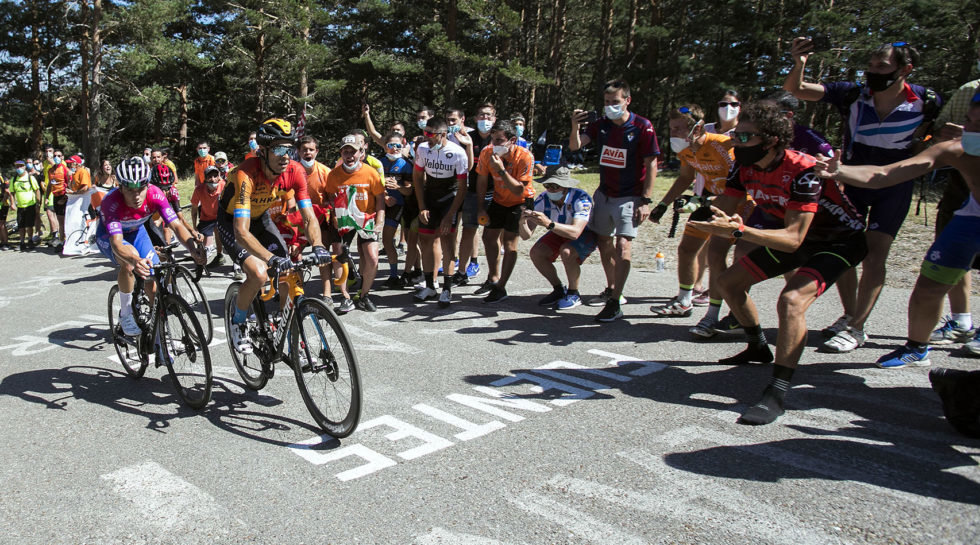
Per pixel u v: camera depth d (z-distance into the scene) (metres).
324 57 27.36
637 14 29.39
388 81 32.78
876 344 4.66
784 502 2.69
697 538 2.48
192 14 31.72
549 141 29.84
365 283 6.29
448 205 6.51
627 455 3.17
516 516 2.68
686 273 5.64
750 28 21.36
